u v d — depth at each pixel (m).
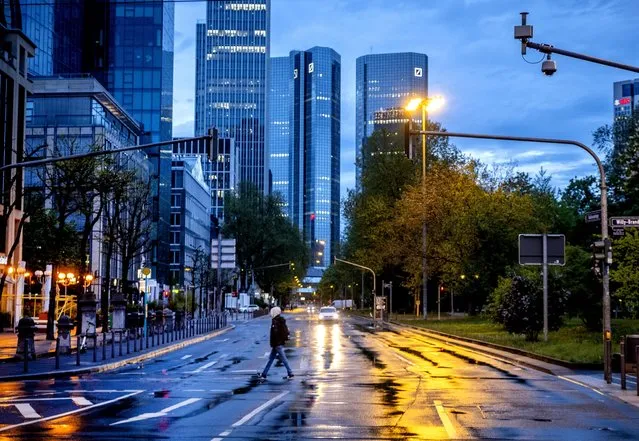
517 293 38.28
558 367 25.02
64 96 85.56
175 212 127.88
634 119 70.81
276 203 116.56
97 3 117.38
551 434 12.67
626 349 20.83
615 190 50.56
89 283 59.06
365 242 81.88
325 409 15.62
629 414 15.10
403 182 78.69
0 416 14.73
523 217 59.09
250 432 12.76
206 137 23.41
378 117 101.06
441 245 64.56
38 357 30.16
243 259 112.81
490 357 31.17
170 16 123.44
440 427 13.28
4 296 53.19
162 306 78.31
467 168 65.25
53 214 61.59
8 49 54.12
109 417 14.56
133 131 105.31
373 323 74.81
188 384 20.86
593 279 39.75
